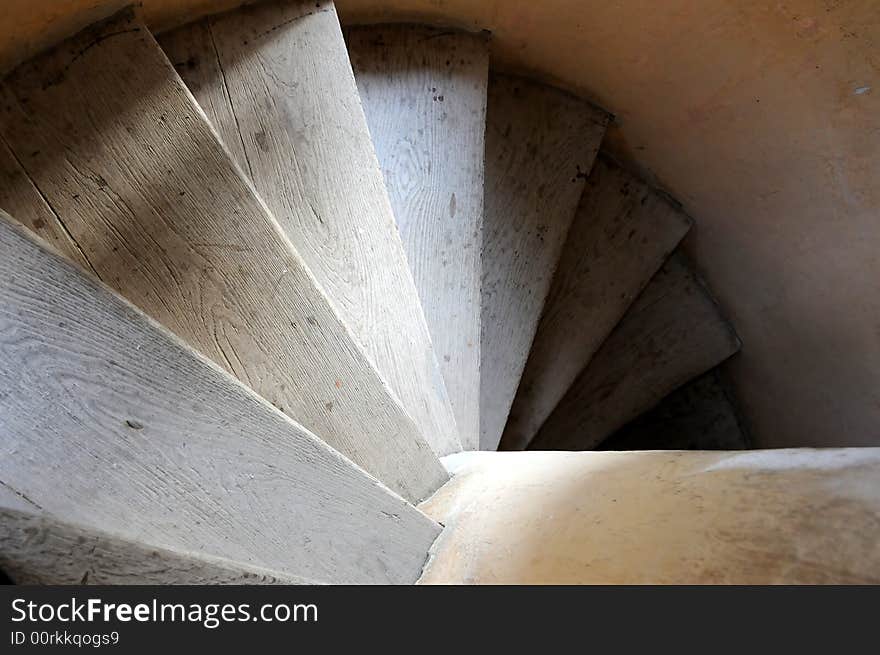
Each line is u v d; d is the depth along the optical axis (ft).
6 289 2.71
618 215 8.11
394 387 4.99
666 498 3.07
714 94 6.64
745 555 2.52
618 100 7.44
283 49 5.29
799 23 5.63
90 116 3.97
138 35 4.13
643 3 6.32
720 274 8.05
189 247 3.92
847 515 2.42
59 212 3.80
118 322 2.91
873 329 6.44
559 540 3.21
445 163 6.49
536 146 7.55
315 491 3.32
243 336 3.91
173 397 2.97
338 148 5.21
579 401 8.45
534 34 7.11
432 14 6.78
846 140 5.91
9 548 1.75
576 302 7.94
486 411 6.83
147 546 2.15
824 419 7.34
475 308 6.09
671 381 8.37
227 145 5.00
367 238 5.14
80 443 2.67
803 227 6.71
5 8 3.53
